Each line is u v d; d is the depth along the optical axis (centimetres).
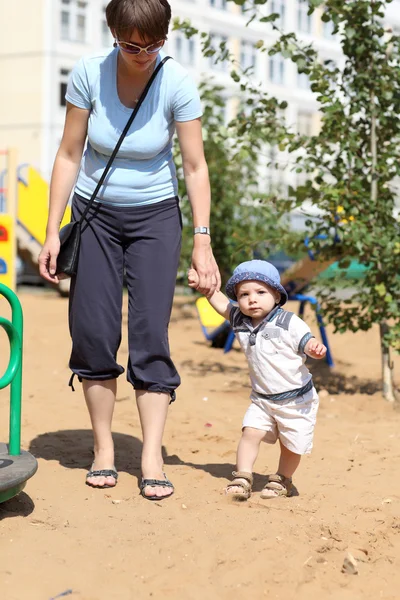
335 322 866
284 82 4759
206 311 1205
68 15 4091
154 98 495
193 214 516
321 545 433
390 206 838
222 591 383
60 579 384
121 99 496
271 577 396
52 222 513
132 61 472
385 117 835
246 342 505
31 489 502
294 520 466
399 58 839
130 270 512
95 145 501
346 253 855
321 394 876
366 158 852
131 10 452
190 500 496
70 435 644
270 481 515
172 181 513
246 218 1578
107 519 457
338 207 852
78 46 4134
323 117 831
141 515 464
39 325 1327
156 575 393
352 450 640
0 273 1569
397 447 651
